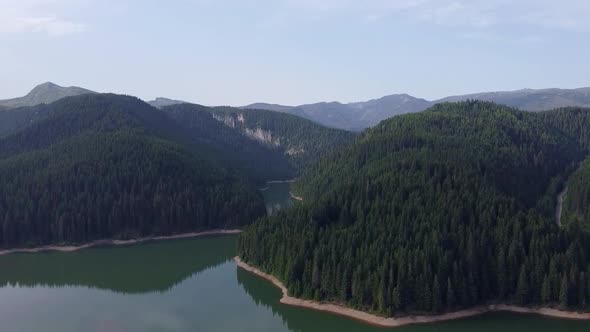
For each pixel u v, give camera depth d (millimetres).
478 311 135750
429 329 129500
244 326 135750
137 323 138625
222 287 167625
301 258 154875
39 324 139125
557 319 131500
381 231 155500
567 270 136250
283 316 142375
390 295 134000
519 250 142875
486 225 152625
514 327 129375
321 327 135000
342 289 140750
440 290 134875
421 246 146375
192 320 140125
